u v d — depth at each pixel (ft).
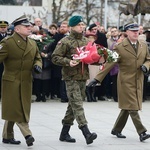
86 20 190.90
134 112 45.93
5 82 42.47
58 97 76.79
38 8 173.06
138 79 46.37
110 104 72.28
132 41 46.50
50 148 42.04
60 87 73.26
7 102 42.39
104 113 63.36
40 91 73.51
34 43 43.04
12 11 173.37
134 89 46.14
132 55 46.24
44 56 71.10
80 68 43.37
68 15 188.65
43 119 57.57
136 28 46.24
